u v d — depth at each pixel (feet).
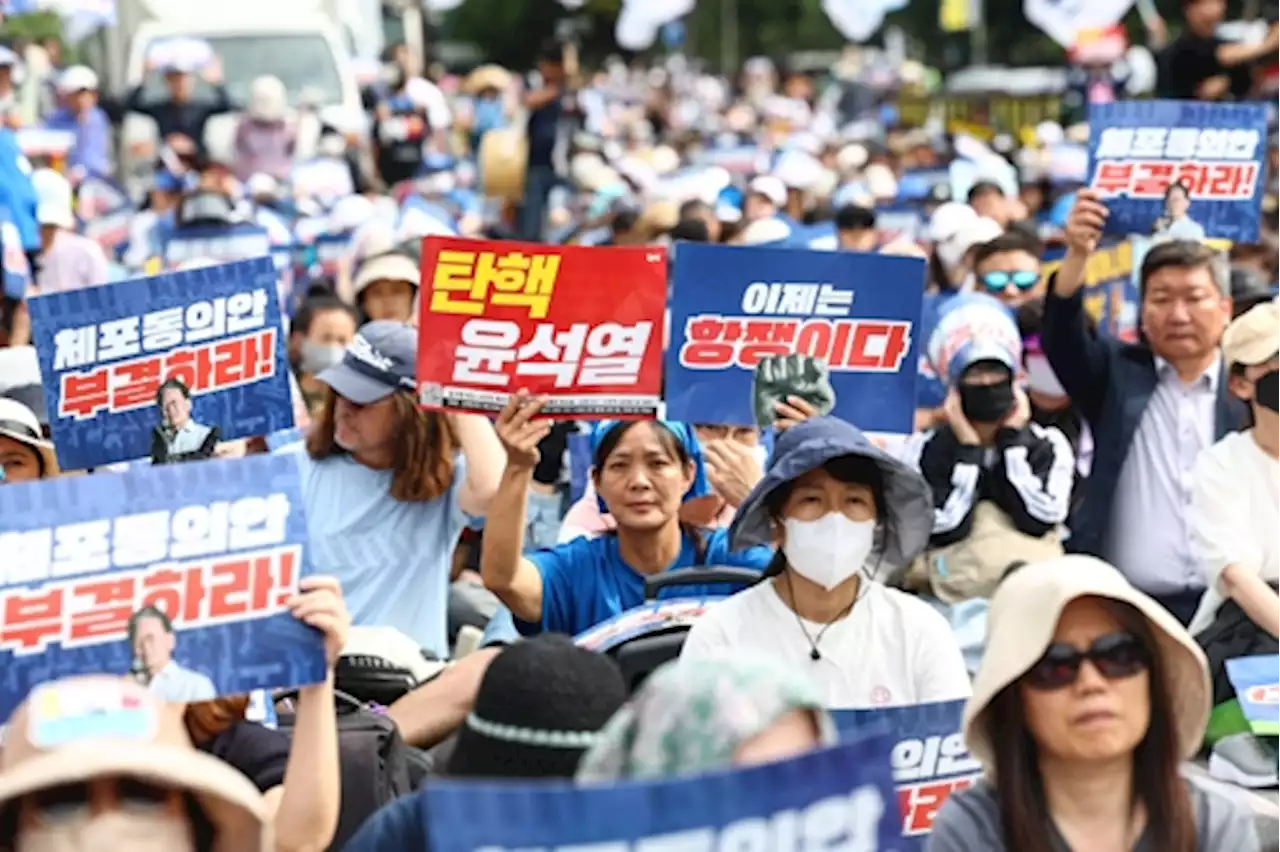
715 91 347.97
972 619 48.83
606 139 233.76
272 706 35.40
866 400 45.75
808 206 134.51
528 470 41.06
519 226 172.04
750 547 38.73
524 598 41.83
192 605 28.37
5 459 46.93
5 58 141.79
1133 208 56.49
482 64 435.53
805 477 35.24
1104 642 26.76
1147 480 52.26
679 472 41.93
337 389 46.52
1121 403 52.37
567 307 41.04
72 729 22.26
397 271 73.77
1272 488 45.14
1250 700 37.70
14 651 28.02
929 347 55.11
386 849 26.66
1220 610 45.09
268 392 43.16
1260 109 56.08
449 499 47.80
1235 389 45.50
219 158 153.48
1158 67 98.78
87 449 42.63
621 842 21.16
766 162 176.24
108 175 154.30
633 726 22.58
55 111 159.43
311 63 169.48
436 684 39.78
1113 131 56.39
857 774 21.65
